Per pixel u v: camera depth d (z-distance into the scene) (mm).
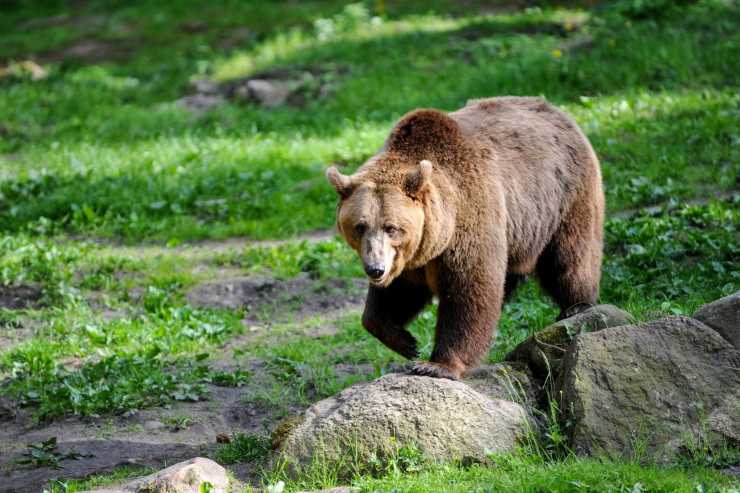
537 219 10086
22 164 21438
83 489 8742
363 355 11883
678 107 19578
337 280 14672
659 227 14258
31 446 9836
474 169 9352
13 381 11734
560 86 21797
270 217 17672
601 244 11016
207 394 11180
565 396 8453
